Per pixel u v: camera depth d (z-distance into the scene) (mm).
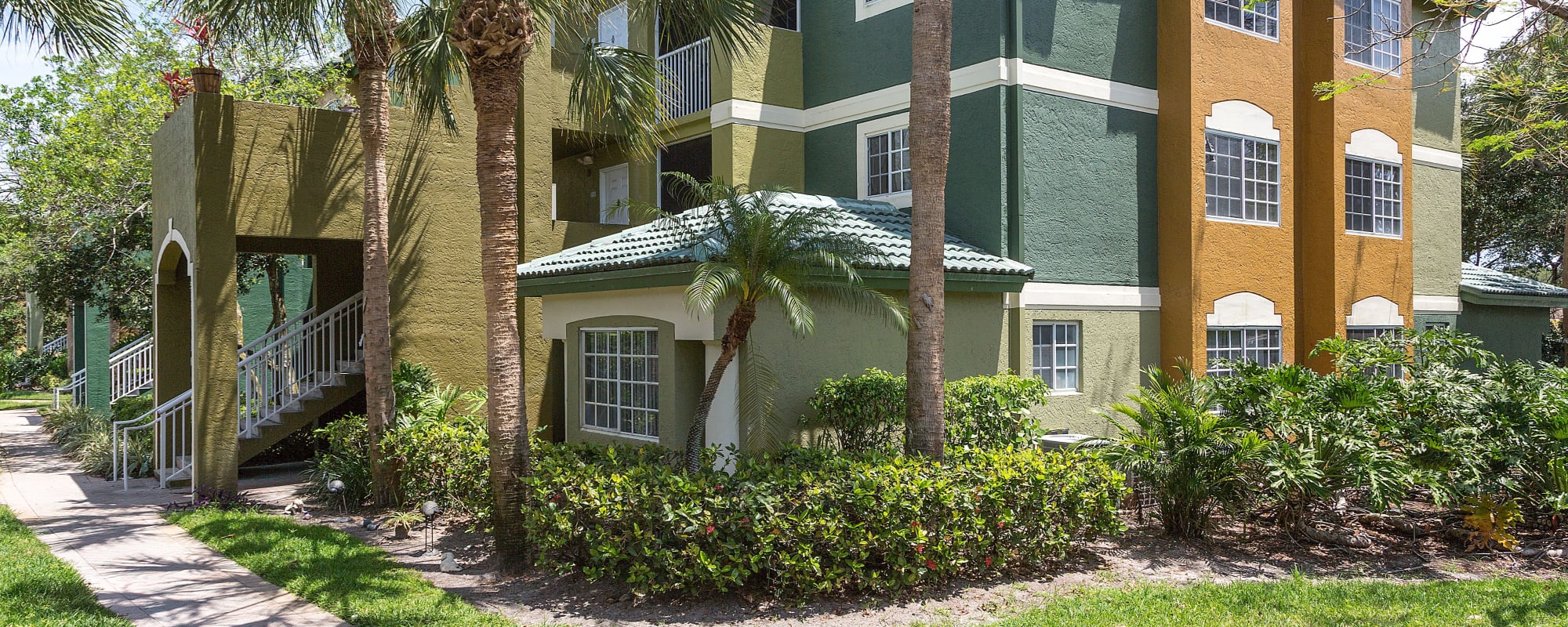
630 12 11422
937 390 8781
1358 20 16891
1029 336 13008
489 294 8469
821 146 15555
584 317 13000
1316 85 14836
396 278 14031
